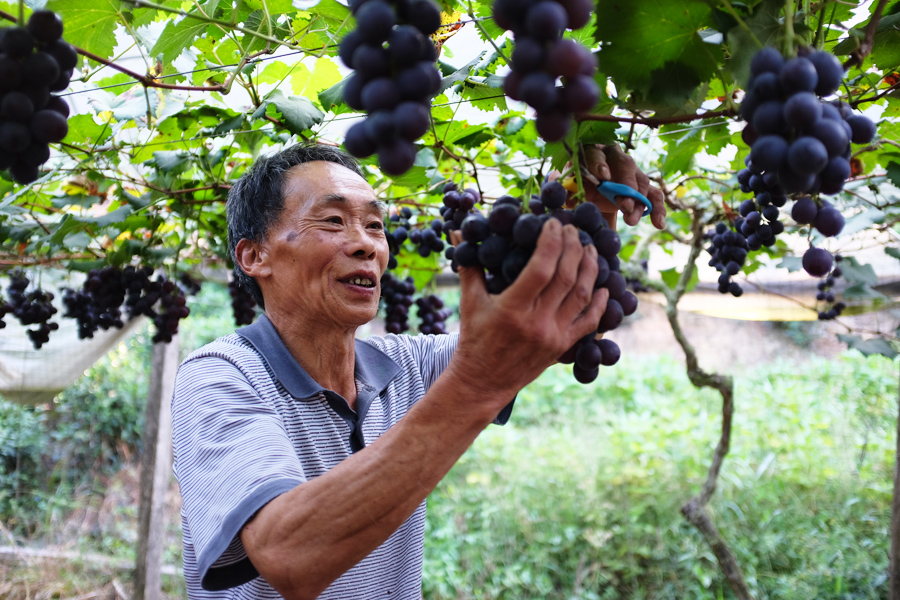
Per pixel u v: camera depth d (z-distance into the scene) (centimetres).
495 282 93
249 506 108
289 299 169
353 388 180
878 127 214
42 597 505
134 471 745
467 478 620
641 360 989
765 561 462
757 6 98
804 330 1061
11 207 291
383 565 166
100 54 175
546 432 748
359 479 100
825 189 87
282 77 229
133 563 550
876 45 150
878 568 434
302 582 100
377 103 79
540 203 98
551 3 73
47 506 652
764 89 84
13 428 727
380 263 175
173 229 375
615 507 547
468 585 492
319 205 165
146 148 270
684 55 106
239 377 148
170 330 312
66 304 330
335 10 178
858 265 369
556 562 504
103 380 823
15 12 160
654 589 467
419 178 257
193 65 214
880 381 718
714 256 247
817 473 551
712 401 778
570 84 75
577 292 89
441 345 208
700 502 334
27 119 93
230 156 297
